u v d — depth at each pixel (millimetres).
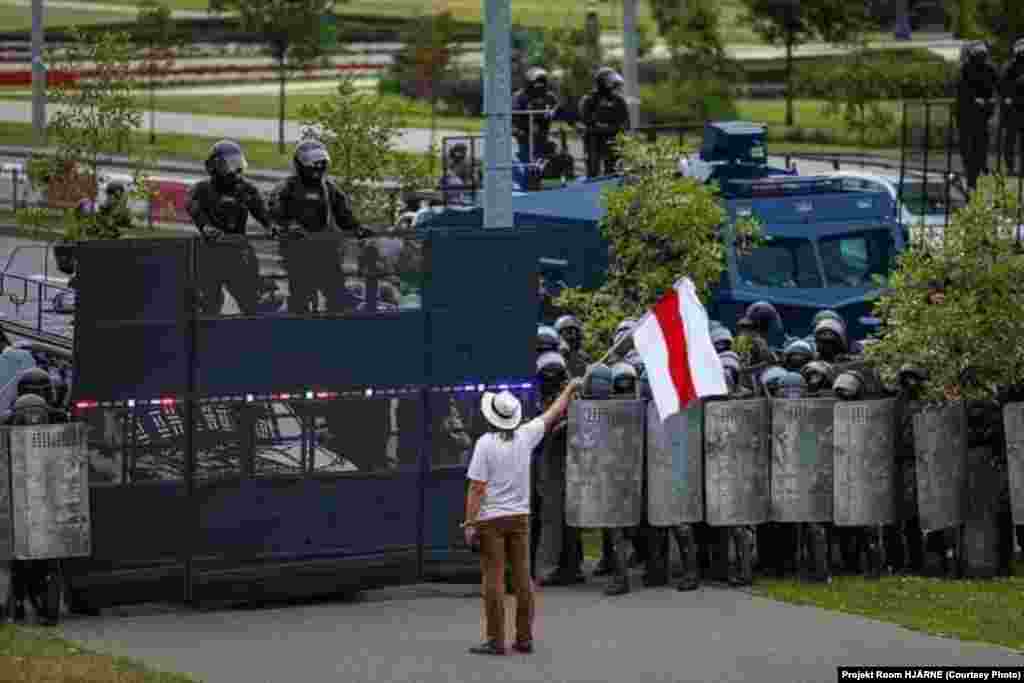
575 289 55000
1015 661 36562
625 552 43250
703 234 52438
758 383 46375
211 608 43250
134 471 42188
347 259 43062
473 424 43938
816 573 44281
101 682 34312
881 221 63531
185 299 42250
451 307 43656
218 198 45688
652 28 196750
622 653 37406
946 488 44406
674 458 43094
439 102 152625
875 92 139750
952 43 178250
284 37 133625
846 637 38594
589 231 63156
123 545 42250
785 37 151375
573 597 43094
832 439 43906
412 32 155500
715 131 67312
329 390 43125
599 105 73062
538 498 44719
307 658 37406
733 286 61844
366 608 42781
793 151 124500
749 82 163750
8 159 108188
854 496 43812
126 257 41969
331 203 46562
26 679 34219
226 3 141250
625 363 43875
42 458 40969
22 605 42250
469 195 75938
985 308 46156
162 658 37469
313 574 43188
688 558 43438
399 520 43719
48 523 41000
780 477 43750
